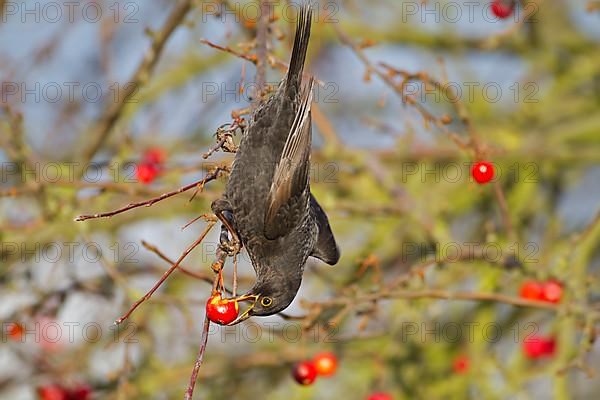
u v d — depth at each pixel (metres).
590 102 15.34
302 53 7.47
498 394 11.98
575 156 14.01
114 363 12.20
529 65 15.27
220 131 7.55
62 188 10.88
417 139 14.03
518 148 13.78
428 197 13.80
